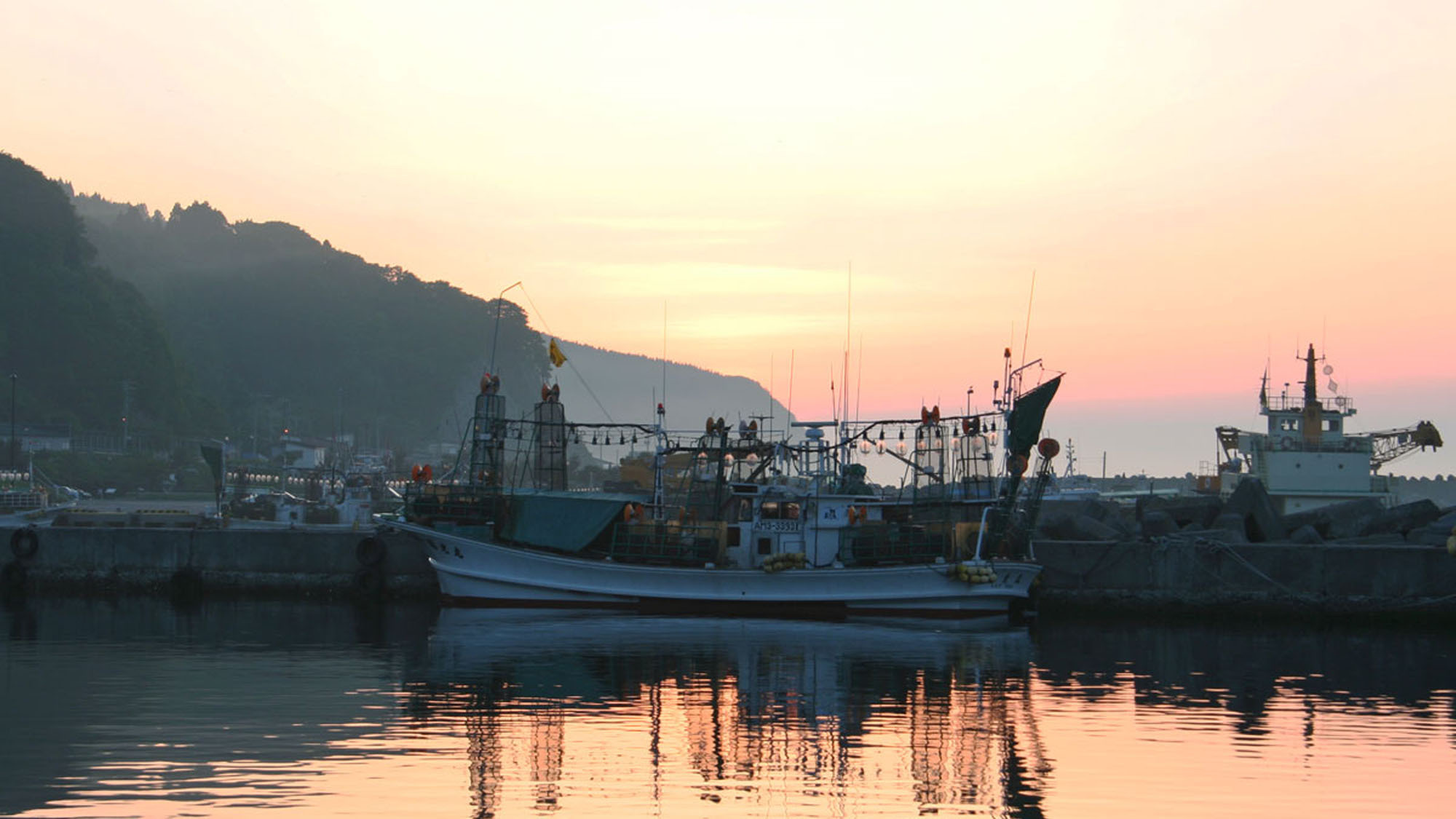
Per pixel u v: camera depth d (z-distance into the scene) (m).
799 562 46.38
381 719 26.09
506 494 50.44
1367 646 39.19
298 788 20.66
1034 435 48.16
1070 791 21.33
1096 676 32.81
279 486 145.00
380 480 98.50
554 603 47.53
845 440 50.38
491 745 23.86
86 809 19.33
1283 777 22.27
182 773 21.42
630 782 21.50
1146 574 46.62
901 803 20.52
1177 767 22.89
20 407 185.75
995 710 27.98
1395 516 53.69
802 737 25.09
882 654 36.22
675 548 47.41
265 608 47.53
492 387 50.84
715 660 34.78
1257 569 45.47
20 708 26.80
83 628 40.53
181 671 31.77
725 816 19.66
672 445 54.00
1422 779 22.16
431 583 50.75
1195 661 35.50
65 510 81.38
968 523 47.31
